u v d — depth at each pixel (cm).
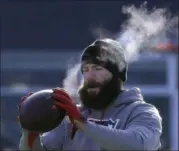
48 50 3584
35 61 3553
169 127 3403
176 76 3400
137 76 3438
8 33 3597
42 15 3625
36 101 898
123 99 1010
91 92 1012
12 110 3475
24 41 3600
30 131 912
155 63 3372
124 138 888
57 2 3628
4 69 3544
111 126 998
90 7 3600
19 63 3556
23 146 939
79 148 1002
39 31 3609
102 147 925
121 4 3484
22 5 3616
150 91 3444
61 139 1020
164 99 3425
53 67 3547
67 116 995
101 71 1008
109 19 3488
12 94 3509
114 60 1012
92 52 1010
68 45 3578
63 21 3612
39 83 3531
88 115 1023
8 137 3378
